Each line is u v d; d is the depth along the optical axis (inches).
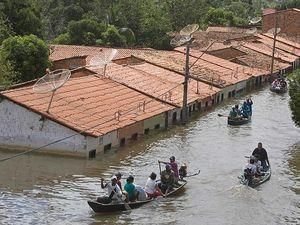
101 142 1523.1
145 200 1139.9
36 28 2896.2
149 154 1550.2
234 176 1375.5
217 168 1446.9
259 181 1320.1
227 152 1619.1
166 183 1216.2
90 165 1412.4
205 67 2805.1
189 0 5211.6
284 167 1493.6
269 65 3422.7
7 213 1059.9
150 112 1798.7
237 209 1154.0
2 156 1448.1
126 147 1615.4
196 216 1101.1
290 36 4665.4
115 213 1083.9
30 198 1152.8
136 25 4237.2
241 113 2063.2
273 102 2564.0
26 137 1486.2
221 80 2637.8
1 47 2053.4
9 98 1475.1
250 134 1870.1
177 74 2460.6
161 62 2564.0
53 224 1015.0
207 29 4596.5
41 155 1466.5
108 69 2087.8
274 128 1982.0
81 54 2664.9
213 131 1894.7
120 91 1904.5
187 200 1189.1
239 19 5536.4
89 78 1913.1
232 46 3499.0
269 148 1692.9
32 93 1558.8
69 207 1109.7
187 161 1503.4
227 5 6678.2
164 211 1114.7
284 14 4685.0
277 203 1204.5
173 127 1931.6
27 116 1475.1
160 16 4510.3
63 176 1315.2
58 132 1461.6
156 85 2150.6
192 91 2299.5
